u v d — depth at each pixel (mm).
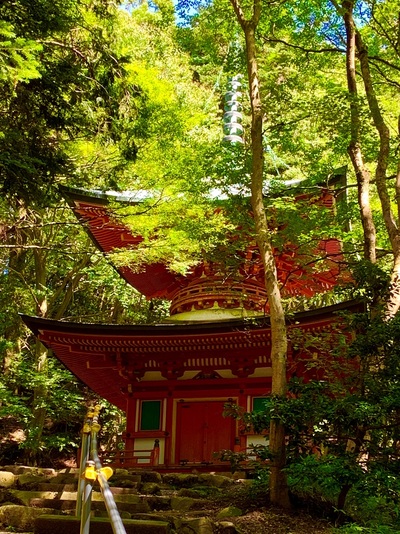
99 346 17469
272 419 9367
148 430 17484
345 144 14125
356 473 8172
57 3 12781
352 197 18641
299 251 14055
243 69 15188
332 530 8148
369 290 9875
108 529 7746
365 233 13477
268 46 17234
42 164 12078
